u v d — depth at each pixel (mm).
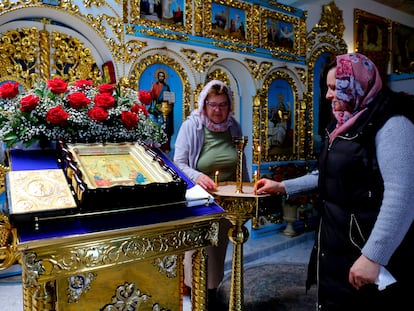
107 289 1288
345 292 1258
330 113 4949
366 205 1224
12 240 2713
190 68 3578
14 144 1364
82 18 2895
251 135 4262
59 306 1191
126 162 1380
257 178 1636
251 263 3494
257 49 4113
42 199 1064
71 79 3070
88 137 1431
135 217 1176
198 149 2154
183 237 1293
